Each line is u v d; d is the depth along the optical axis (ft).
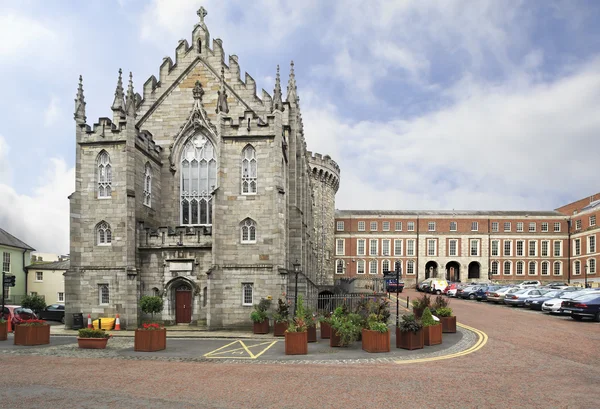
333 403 44.21
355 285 224.12
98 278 110.42
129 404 43.96
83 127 113.60
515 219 307.37
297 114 137.08
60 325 128.36
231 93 126.41
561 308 112.27
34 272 200.23
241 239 110.63
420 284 260.21
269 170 111.24
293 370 58.80
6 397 46.44
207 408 42.73
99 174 114.01
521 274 303.89
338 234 311.06
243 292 108.99
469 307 147.23
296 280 111.45
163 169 125.29
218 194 110.52
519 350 71.61
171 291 112.78
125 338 93.81
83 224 112.57
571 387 49.80
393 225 311.68
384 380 53.01
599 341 79.56
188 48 128.98
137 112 127.03
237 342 87.40
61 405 43.68
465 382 51.98
